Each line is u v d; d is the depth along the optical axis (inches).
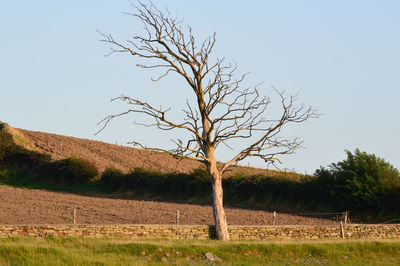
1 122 4288.9
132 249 1239.5
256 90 1553.9
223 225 1523.1
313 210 2518.5
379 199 2325.3
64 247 1222.9
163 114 1496.1
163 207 2534.5
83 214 2126.0
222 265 1171.9
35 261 1074.1
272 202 2691.9
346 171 2458.2
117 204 2620.6
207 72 1529.3
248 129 1558.8
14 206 2321.6
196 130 1531.7
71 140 4734.3
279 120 1587.1
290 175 2972.4
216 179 1547.7
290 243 1401.3
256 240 1487.5
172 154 1528.1
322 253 1371.8
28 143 4126.5
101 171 3649.1
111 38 1528.1
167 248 1261.1
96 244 1263.5
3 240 1275.8
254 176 2839.6
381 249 1460.4
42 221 1849.2
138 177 3275.1
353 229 1715.1
